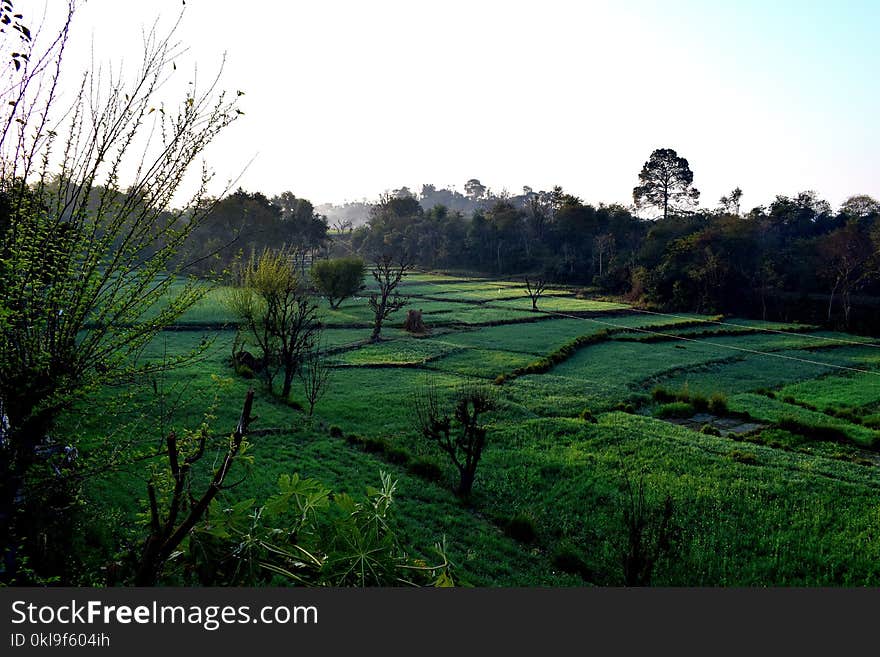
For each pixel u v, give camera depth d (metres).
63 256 6.29
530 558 15.84
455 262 121.69
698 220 109.75
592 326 60.94
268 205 100.94
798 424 29.69
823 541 17.19
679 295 79.31
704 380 41.69
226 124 6.98
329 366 37.31
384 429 25.78
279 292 36.41
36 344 6.15
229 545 4.93
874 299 75.94
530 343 50.06
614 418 29.75
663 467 22.67
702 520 18.36
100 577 7.79
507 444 24.80
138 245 6.68
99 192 6.79
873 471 23.39
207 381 28.36
